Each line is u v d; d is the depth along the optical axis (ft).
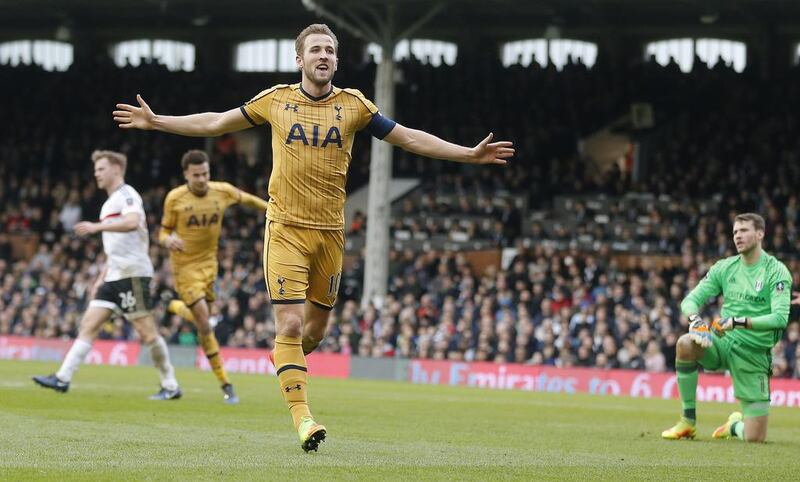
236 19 156.25
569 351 84.43
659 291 87.10
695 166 117.50
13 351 97.66
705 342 35.96
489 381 83.56
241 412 40.55
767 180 110.22
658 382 76.95
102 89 147.23
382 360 88.02
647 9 136.67
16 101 148.46
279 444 29.53
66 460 24.91
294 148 27.12
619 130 130.52
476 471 25.62
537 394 71.31
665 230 103.24
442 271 99.35
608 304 87.20
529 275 96.27
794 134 119.65
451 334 90.38
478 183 122.21
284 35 155.63
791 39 137.39
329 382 77.10
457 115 132.77
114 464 24.43
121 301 46.01
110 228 44.55
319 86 27.32
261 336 94.63
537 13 142.61
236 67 158.61
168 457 25.90
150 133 141.69
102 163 45.44
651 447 33.76
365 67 142.00
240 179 129.90
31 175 137.80
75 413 36.91
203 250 46.24
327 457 26.94
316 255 27.71
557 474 25.77
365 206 131.54
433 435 34.99
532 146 126.93
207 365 90.79
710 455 31.86
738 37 140.26
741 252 36.83
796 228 104.68
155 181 135.74
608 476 25.79
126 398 45.52
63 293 106.52
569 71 135.64
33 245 124.06
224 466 24.53
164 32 160.97
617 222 110.32
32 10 154.30
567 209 118.83
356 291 107.76
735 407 62.95
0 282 114.11
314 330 29.19
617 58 143.43
